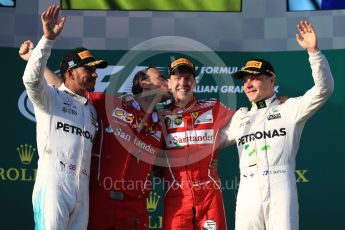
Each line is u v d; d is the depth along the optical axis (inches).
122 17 1105.4
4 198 1064.8
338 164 1075.3
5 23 1090.1
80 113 858.1
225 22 1106.7
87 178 848.3
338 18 1095.6
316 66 819.4
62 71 880.9
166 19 1106.1
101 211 863.1
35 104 834.2
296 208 840.9
